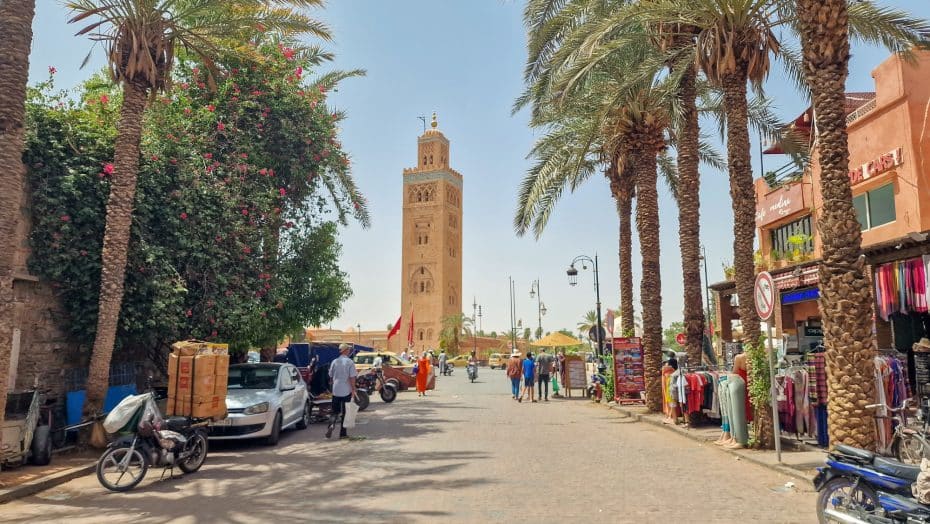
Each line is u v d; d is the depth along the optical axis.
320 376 17.36
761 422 10.88
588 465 9.58
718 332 24.28
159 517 6.82
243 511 6.98
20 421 9.62
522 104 19.33
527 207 20.30
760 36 12.35
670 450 11.09
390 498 7.45
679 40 15.53
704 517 6.50
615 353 20.34
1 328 8.79
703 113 20.09
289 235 19.59
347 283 22.31
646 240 18.22
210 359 10.02
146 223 13.89
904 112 15.72
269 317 17.95
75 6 12.27
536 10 15.78
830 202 8.68
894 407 9.69
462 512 6.74
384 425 15.45
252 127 17.23
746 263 11.54
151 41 12.61
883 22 12.38
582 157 18.53
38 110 12.27
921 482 5.25
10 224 8.93
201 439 9.67
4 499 7.72
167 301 13.55
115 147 12.81
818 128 8.92
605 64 17.34
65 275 12.55
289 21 15.00
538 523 6.27
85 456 10.88
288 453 11.39
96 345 11.67
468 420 16.27
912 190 15.38
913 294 12.80
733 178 11.92
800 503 7.12
